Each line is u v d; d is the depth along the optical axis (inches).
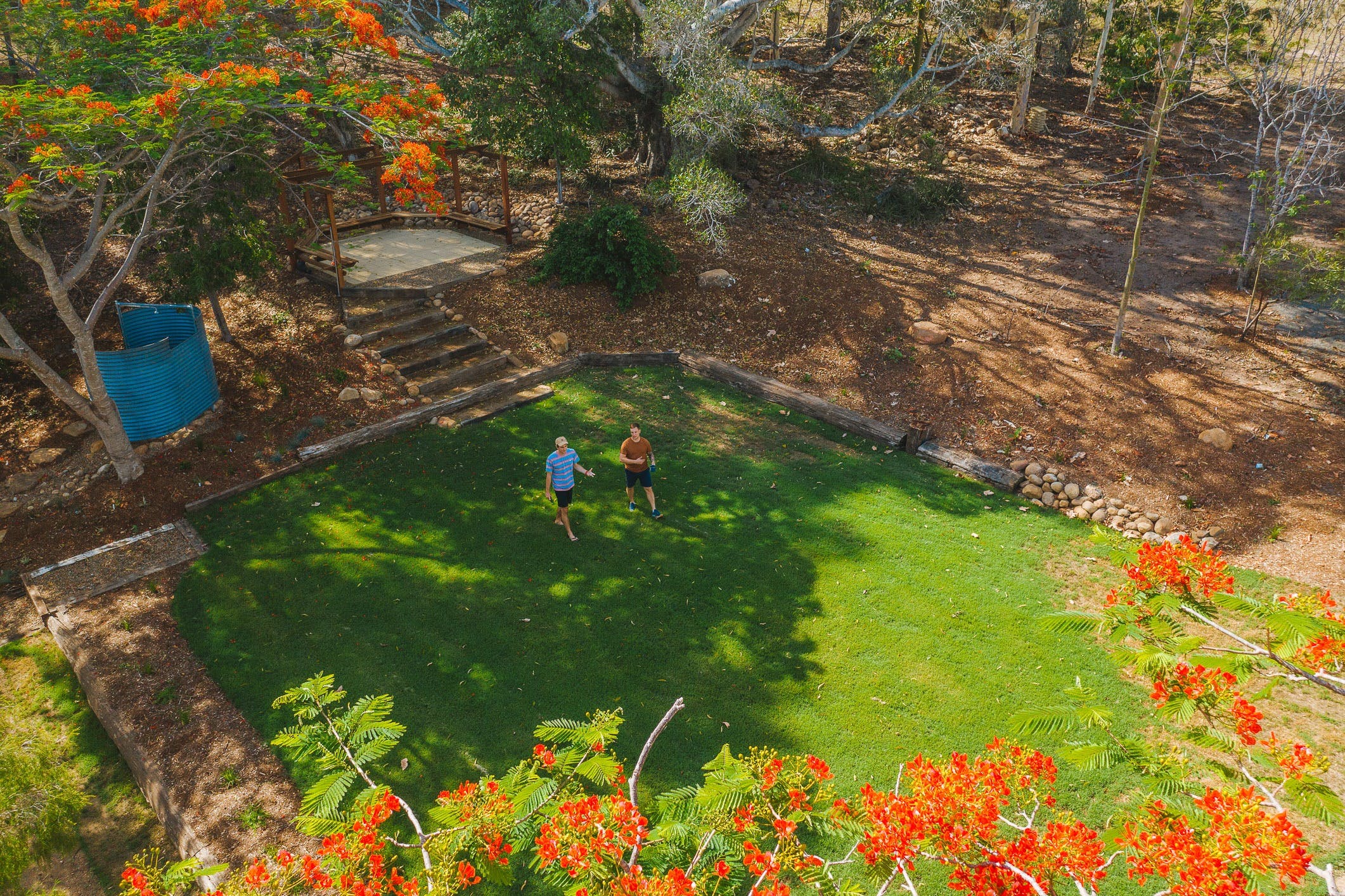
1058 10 940.0
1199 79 1088.8
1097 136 972.6
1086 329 603.8
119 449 450.9
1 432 494.0
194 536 425.7
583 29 723.4
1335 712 323.3
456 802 169.0
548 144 694.5
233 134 470.0
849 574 402.3
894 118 946.7
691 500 456.4
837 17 1136.2
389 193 788.0
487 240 725.9
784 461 499.8
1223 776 167.5
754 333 621.3
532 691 334.0
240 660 351.6
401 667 345.7
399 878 160.7
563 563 406.6
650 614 374.9
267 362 549.0
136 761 310.0
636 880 149.8
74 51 411.2
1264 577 400.5
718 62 672.4
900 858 156.1
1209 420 501.7
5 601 397.7
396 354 569.0
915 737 312.5
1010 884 158.9
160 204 481.4
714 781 169.6
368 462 483.5
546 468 480.4
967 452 506.9
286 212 625.3
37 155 340.2
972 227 782.5
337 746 185.8
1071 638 361.4
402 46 1033.5
